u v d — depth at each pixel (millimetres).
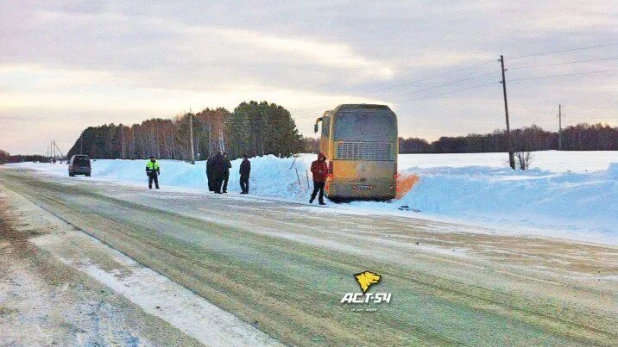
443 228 13891
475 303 6434
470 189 19719
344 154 21344
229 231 12641
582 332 5379
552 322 5699
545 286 7332
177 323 5625
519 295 6824
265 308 6176
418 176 22578
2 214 16094
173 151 128750
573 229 14102
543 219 15688
